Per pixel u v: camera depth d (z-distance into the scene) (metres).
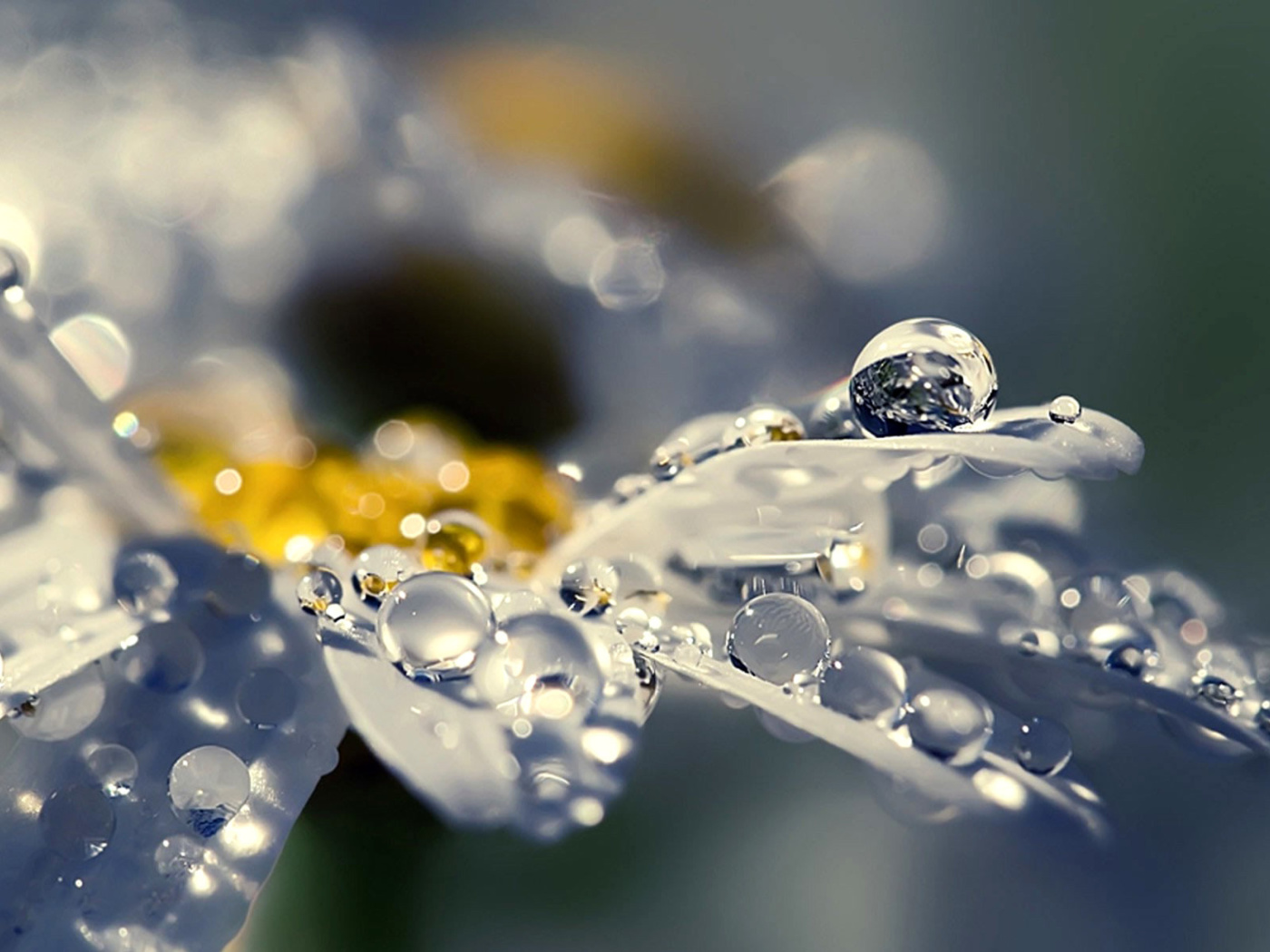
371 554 0.09
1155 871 0.09
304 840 0.09
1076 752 0.09
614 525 0.09
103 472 0.09
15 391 0.09
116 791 0.08
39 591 0.09
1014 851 0.09
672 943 0.09
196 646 0.09
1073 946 0.08
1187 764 0.09
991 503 0.09
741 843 0.09
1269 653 0.09
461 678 0.08
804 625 0.08
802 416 0.10
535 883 0.09
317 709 0.09
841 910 0.09
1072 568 0.09
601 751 0.08
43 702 0.08
